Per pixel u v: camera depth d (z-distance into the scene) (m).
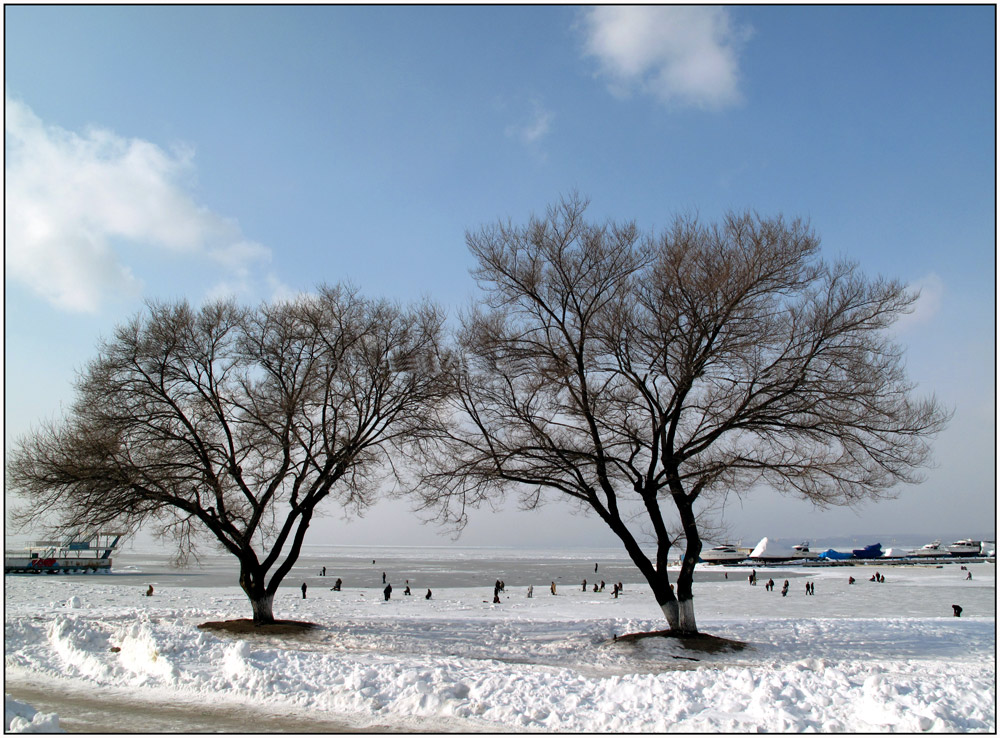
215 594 46.91
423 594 52.62
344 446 22.88
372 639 21.50
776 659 18.14
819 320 18.55
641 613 35.00
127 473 20.73
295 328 23.66
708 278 18.64
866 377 18.31
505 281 21.25
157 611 29.34
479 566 118.81
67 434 21.27
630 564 129.50
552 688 11.90
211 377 23.23
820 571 95.94
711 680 11.96
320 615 31.05
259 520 23.31
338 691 12.07
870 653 19.22
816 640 21.47
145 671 14.16
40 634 17.98
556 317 20.98
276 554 23.31
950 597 49.12
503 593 54.91
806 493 18.67
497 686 11.98
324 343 23.67
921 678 12.05
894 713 9.55
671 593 20.89
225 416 23.19
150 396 22.22
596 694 11.70
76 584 55.47
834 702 10.37
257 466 23.31
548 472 21.02
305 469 23.44
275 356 23.39
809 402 18.41
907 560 123.06
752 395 18.98
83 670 14.57
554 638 22.59
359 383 23.47
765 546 130.25
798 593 54.25
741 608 40.66
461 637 22.41
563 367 20.03
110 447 20.69
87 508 20.69
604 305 20.69
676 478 20.34
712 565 122.00
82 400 21.70
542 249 21.06
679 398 19.86
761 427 19.28
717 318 18.83
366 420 23.78
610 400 20.25
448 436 21.83
